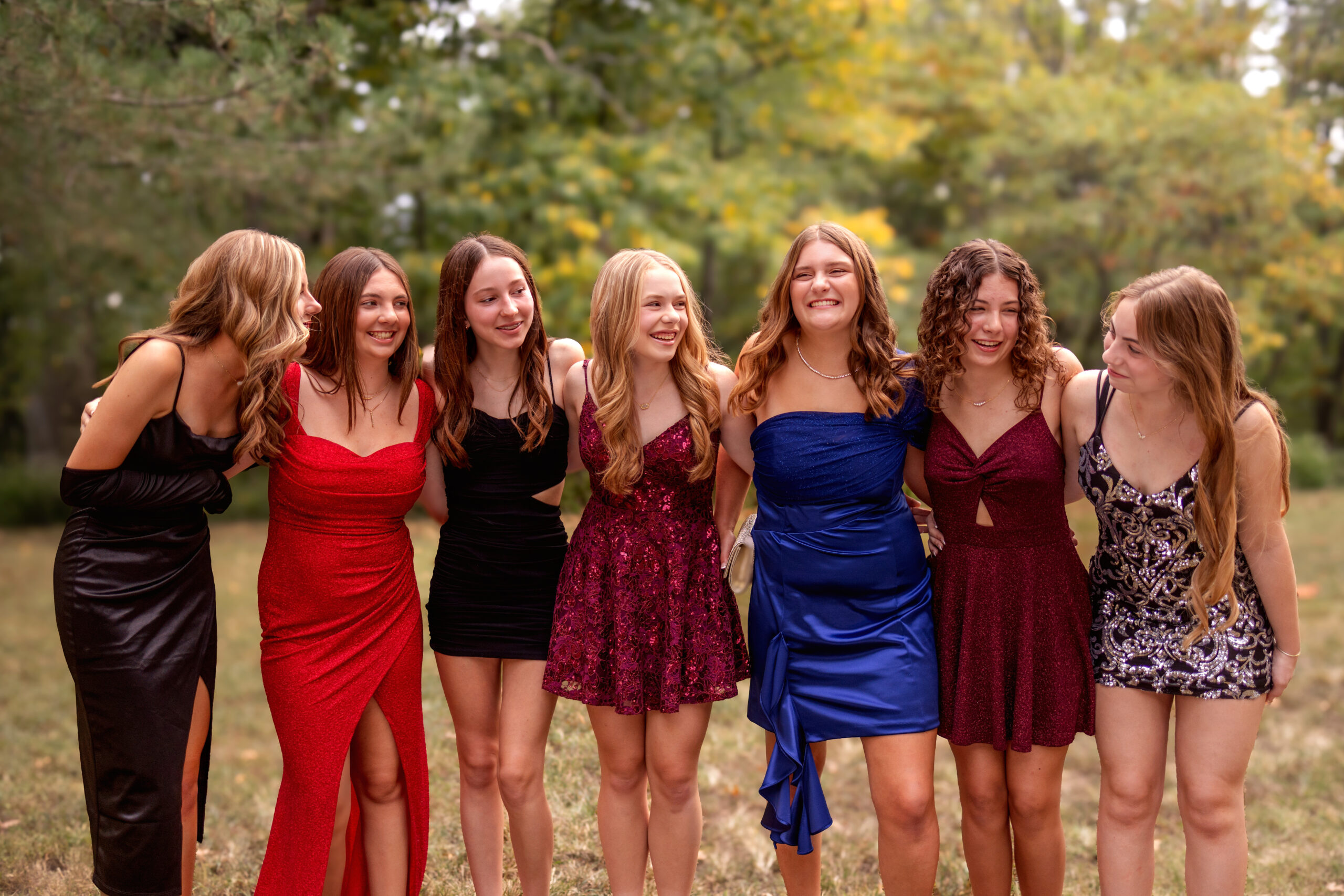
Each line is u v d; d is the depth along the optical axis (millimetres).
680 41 10125
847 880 3639
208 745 2793
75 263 11789
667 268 2762
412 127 8461
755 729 4887
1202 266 14242
